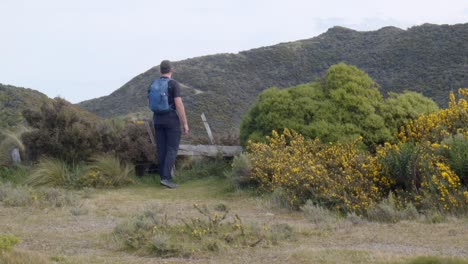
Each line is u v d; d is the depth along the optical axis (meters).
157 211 8.81
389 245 6.66
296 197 9.50
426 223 7.88
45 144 12.62
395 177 9.73
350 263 5.68
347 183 9.50
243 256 6.17
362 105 12.31
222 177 12.69
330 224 7.75
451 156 9.59
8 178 12.31
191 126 37.22
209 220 7.35
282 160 10.74
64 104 13.41
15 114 20.55
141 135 13.33
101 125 13.45
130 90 51.00
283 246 6.64
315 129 12.07
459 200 8.42
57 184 11.84
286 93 12.80
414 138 11.92
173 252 6.28
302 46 51.47
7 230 7.48
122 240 6.69
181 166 13.50
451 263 5.28
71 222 8.14
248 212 9.21
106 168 12.27
